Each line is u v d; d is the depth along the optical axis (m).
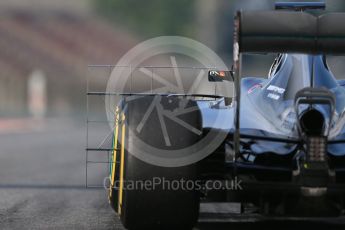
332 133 19.31
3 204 28.45
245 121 20.33
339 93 20.19
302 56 20.92
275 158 19.33
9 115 129.38
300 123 18.59
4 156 52.62
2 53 198.00
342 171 18.78
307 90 18.47
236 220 24.06
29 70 192.00
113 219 24.84
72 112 163.50
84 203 28.67
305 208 19.16
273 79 21.22
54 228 23.11
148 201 18.78
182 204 18.84
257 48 18.41
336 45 18.39
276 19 18.33
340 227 22.95
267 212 19.59
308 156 18.22
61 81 193.25
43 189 33.22
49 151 57.31
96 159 50.00
